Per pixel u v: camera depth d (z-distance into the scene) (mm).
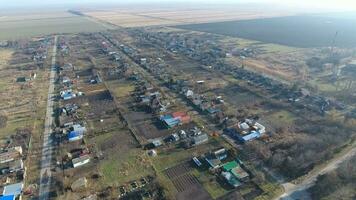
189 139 93750
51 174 79062
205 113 113438
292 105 120062
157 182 73562
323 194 68000
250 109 117000
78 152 88312
